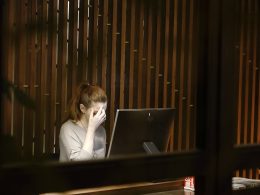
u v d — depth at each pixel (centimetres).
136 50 668
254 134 791
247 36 771
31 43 570
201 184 193
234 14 202
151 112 400
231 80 200
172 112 422
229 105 200
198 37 199
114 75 646
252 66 784
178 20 712
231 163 200
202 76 196
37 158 98
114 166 158
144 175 168
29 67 573
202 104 195
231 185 201
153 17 684
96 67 625
